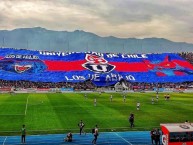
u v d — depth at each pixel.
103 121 58.88
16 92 114.31
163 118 61.94
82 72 144.88
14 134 49.09
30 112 67.56
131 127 54.16
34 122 57.47
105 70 148.12
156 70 153.00
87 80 139.25
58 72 143.38
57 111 69.25
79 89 124.25
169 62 161.62
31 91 117.00
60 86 131.50
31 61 149.00
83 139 46.56
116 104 81.75
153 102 86.12
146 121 59.03
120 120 59.84
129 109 73.06
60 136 48.16
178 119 61.03
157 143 43.12
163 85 140.00
